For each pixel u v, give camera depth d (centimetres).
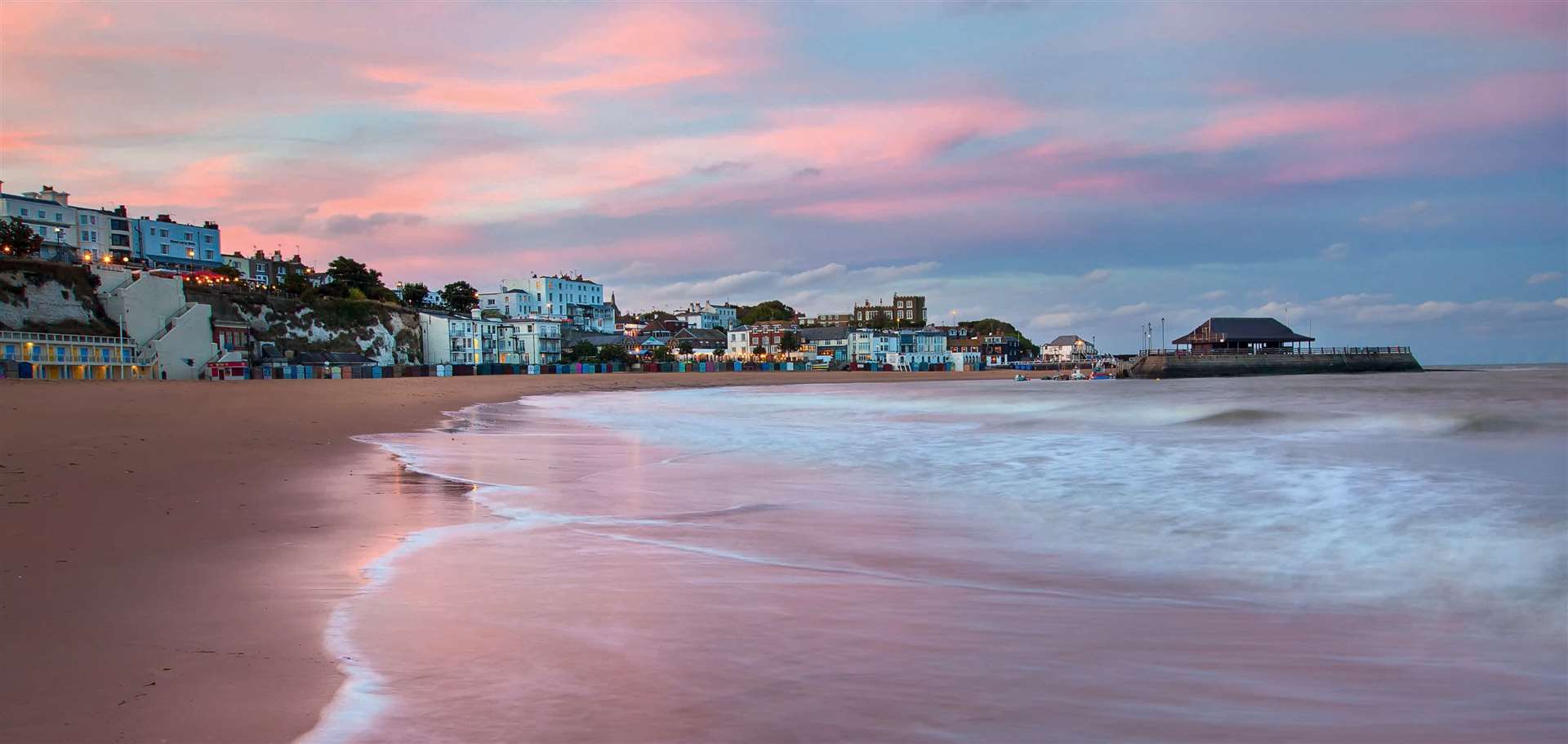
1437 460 1902
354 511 1151
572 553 947
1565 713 538
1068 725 504
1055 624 713
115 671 531
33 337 6569
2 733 434
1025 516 1245
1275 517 1221
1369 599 810
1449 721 526
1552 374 12062
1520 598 808
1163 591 836
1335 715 531
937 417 3916
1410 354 14038
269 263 13538
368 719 475
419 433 2644
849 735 477
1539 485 1463
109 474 1336
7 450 1545
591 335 15588
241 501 1188
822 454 2144
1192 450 2192
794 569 899
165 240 11912
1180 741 487
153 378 7412
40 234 10069
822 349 16000
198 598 701
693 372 13500
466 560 892
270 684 520
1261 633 700
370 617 670
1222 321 14100
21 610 648
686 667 582
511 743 451
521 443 2375
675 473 1731
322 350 9756
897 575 887
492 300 16162
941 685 563
